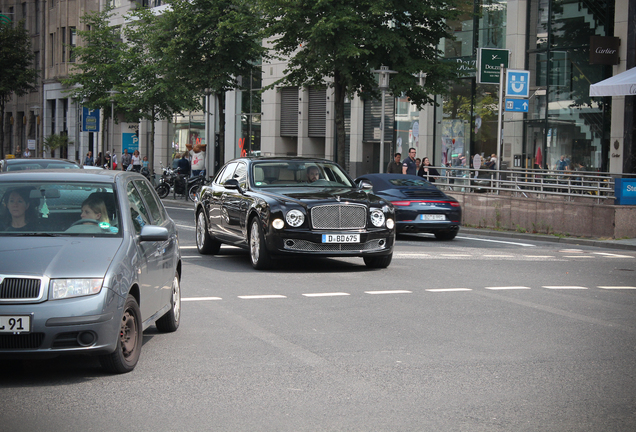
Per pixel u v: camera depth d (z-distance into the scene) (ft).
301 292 34.17
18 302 18.84
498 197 72.13
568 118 91.40
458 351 23.40
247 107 136.15
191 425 16.38
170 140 166.61
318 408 17.63
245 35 100.63
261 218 40.29
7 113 245.24
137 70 124.36
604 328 27.17
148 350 23.34
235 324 27.27
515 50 96.17
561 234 65.57
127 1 180.14
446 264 44.88
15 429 16.02
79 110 182.70
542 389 19.31
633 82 72.33
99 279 19.54
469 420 16.79
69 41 209.77
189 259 46.37
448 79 81.61
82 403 17.94
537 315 29.48
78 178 23.24
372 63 79.51
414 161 81.92
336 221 39.65
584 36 89.92
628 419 16.93
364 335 25.57
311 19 77.87
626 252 54.54
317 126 123.24
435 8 78.69
